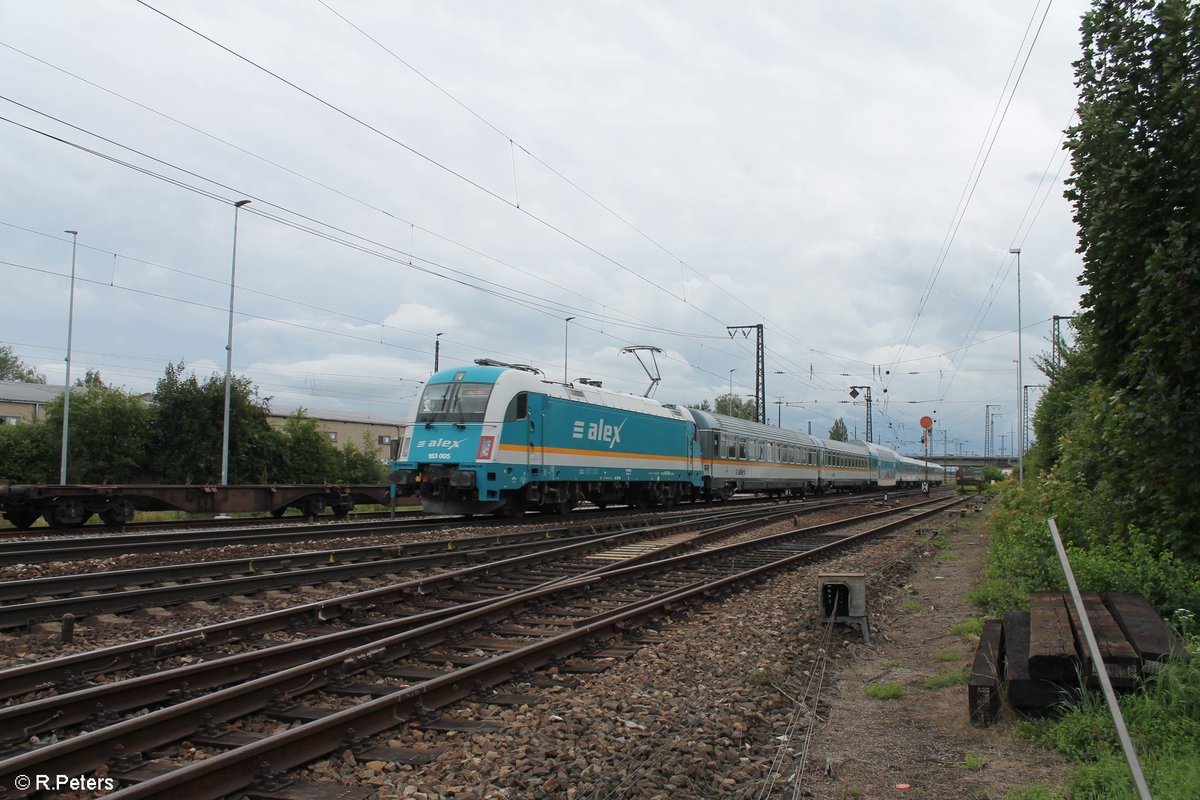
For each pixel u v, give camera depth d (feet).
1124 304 29.99
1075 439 42.42
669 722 19.70
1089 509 35.01
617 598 36.37
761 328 164.04
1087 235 30.66
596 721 19.62
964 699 21.57
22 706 17.39
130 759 16.11
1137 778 11.98
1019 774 16.44
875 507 114.21
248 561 39.93
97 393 140.05
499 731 18.84
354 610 31.14
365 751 17.34
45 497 60.39
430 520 69.36
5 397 191.31
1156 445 27.58
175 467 139.44
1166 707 17.02
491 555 48.08
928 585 44.01
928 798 15.67
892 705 22.13
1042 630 19.86
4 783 14.24
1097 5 29.50
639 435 89.61
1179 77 27.20
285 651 23.44
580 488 81.82
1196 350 26.14
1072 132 30.22
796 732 19.76
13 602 31.40
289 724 19.01
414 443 68.64
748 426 126.52
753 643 28.55
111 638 27.17
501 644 27.02
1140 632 19.31
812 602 36.58
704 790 16.21
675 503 103.96
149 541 48.91
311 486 80.84
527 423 69.77
